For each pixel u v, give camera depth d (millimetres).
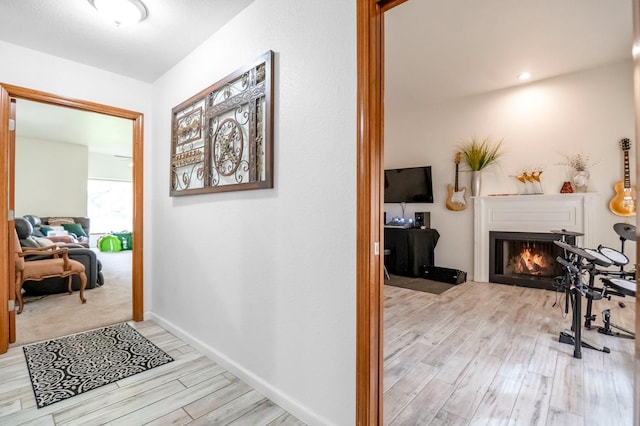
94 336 2668
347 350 1422
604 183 3734
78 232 6461
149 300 3133
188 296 2545
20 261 3262
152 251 3125
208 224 2309
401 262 4957
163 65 2777
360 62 1364
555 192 4051
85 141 6711
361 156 1359
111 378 1982
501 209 4402
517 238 4250
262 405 1727
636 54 811
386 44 3213
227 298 2121
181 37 2346
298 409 1617
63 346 2461
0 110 2373
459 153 4812
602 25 2877
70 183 6875
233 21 2109
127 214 9383
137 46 2471
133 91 3035
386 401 1718
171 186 2719
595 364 2113
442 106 4969
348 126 1423
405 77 4031
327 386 1502
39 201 6516
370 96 1353
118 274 5320
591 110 3816
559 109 4020
